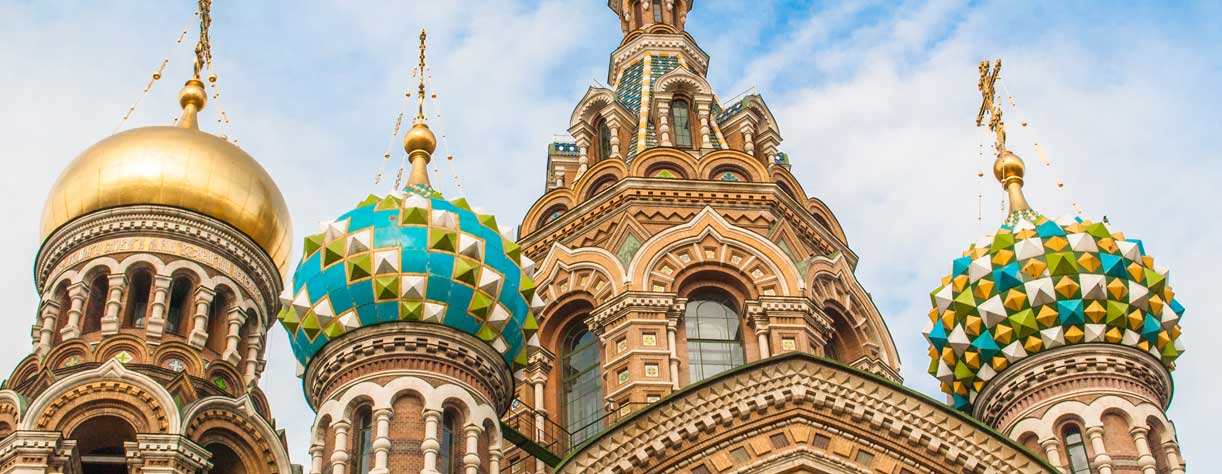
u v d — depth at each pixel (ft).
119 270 142.10
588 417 142.10
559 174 168.96
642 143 162.20
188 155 148.25
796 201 160.45
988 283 132.98
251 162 152.56
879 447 102.32
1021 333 130.00
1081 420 124.98
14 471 125.59
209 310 143.74
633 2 190.39
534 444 127.24
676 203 152.66
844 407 102.89
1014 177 148.36
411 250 120.78
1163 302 132.46
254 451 135.33
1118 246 133.18
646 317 140.67
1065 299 129.49
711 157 157.58
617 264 146.20
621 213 151.84
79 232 145.18
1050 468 101.04
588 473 102.99
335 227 124.77
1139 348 128.88
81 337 138.82
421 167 137.18
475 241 122.93
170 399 131.13
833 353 149.38
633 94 173.06
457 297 120.06
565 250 150.61
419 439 113.50
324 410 116.88
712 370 141.18
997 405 131.03
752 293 144.36
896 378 150.61
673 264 145.59
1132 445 123.54
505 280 123.54
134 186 145.89
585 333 148.05
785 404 103.09
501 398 121.39
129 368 134.31
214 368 139.54
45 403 129.90
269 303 151.02
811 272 147.74
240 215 148.87
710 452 102.27
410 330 118.21
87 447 133.59
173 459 127.13
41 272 147.74
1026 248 132.26
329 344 119.44
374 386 115.65
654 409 103.76
